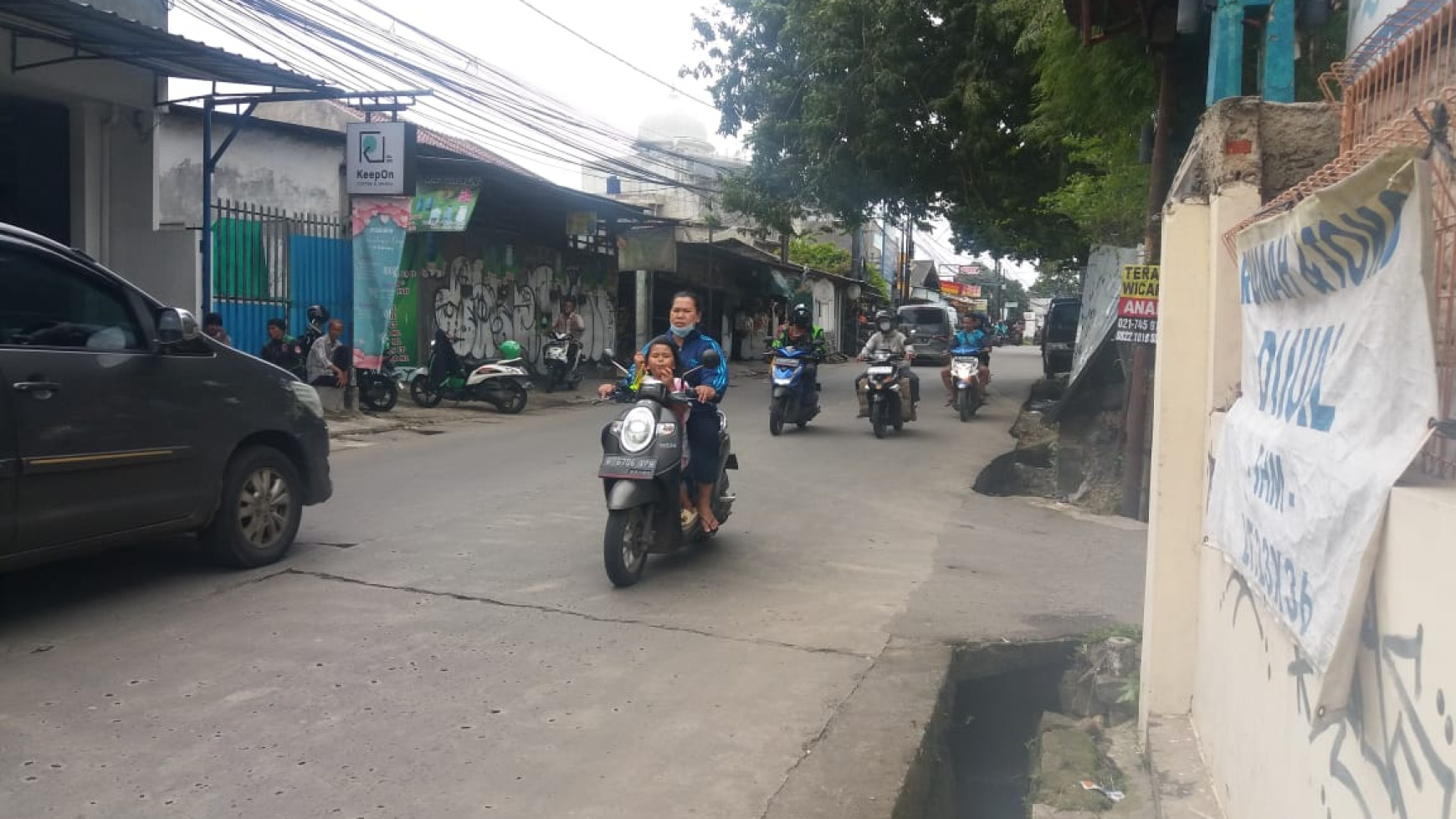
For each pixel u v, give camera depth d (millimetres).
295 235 14812
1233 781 3160
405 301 17359
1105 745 4152
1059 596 6051
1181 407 3912
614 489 5828
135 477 5234
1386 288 2000
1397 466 1914
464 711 4137
